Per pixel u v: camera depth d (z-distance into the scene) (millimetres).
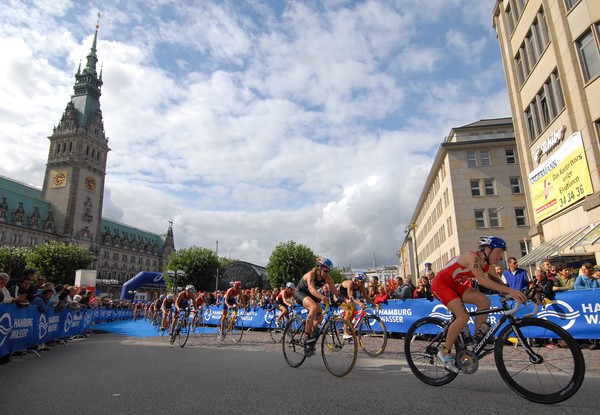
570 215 15508
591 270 8852
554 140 16266
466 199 33375
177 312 10945
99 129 109938
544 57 16984
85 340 13484
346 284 8125
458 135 38844
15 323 8047
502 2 21469
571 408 3609
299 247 53000
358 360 6906
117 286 103250
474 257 4324
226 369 6184
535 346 3955
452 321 4531
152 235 144250
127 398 4359
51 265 60094
